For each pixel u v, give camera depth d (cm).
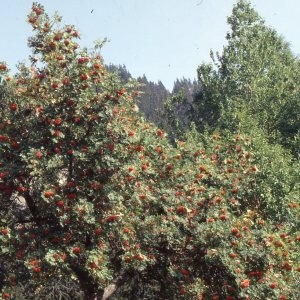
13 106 1035
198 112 3700
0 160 984
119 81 1032
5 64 1044
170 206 1145
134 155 1083
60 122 994
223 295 1094
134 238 1032
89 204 943
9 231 936
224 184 1373
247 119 2523
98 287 1114
